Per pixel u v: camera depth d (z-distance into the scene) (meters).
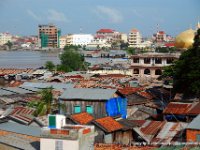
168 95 92.25
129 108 78.69
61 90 94.12
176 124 60.16
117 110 69.56
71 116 58.31
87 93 68.88
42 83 109.94
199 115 58.03
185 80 81.44
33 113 67.94
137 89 92.38
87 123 56.47
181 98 80.19
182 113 67.56
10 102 82.94
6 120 57.12
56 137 39.03
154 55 159.50
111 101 67.94
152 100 87.38
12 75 164.62
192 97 79.94
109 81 121.94
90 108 67.44
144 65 160.50
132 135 58.84
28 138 47.00
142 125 61.44
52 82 115.44
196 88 78.75
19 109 69.62
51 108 71.75
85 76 143.75
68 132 38.72
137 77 147.38
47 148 39.38
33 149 42.81
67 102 68.44
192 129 53.47
